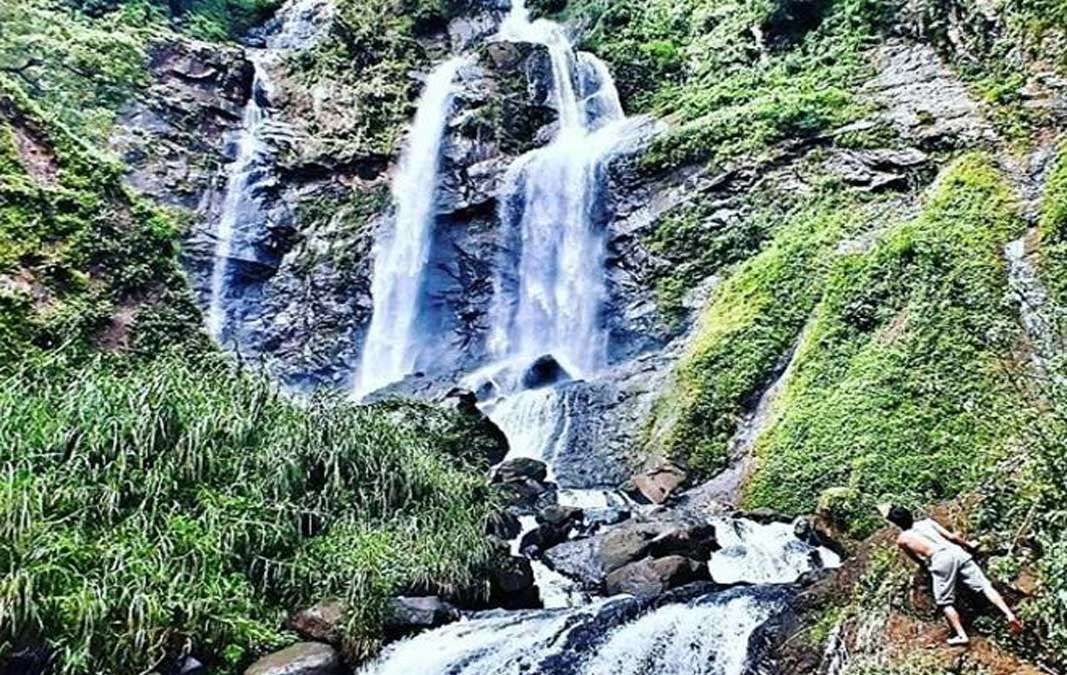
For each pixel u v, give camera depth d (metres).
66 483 8.27
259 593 8.62
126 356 12.62
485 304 22.77
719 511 13.65
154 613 7.52
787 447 14.23
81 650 7.07
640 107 25.69
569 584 10.58
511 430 17.78
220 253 22.86
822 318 15.92
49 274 12.60
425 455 11.41
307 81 26.23
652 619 8.62
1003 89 18.42
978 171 16.92
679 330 19.42
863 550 8.83
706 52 25.91
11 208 12.75
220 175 23.69
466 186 23.73
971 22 19.98
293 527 9.23
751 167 20.34
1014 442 8.49
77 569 7.57
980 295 14.24
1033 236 15.24
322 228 23.83
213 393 10.44
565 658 8.24
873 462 13.13
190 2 28.81
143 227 14.25
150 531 8.38
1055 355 9.48
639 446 16.22
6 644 6.86
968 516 8.22
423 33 29.64
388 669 8.31
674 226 20.58
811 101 20.64
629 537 10.98
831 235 17.98
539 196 22.92
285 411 10.91
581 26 29.06
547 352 21.52
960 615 7.08
